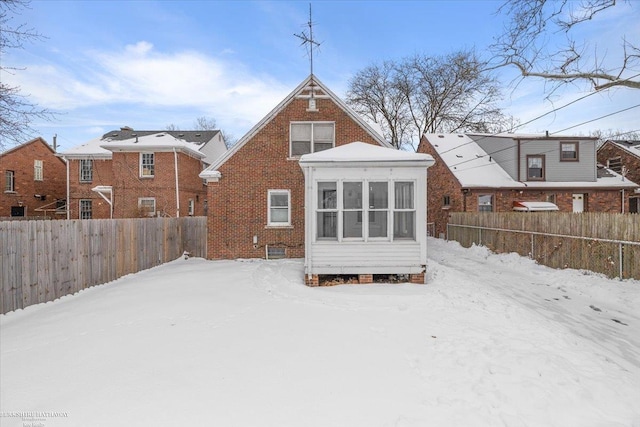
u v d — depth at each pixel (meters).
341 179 8.55
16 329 5.67
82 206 22.62
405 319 5.82
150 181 20.70
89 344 4.88
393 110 34.09
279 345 4.70
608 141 25.59
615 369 4.29
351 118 13.22
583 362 4.41
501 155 21.17
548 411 3.29
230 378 3.81
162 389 3.60
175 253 13.22
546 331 5.46
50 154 26.59
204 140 25.47
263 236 13.01
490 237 14.98
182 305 6.61
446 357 4.37
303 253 12.95
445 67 30.75
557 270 10.57
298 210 13.02
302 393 3.52
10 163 23.77
